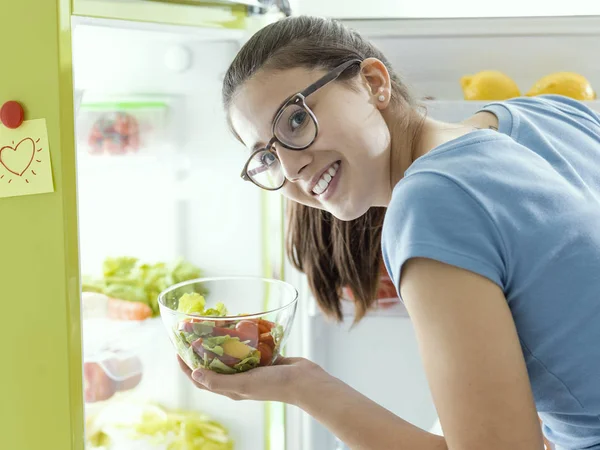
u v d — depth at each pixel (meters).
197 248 1.65
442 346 0.77
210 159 1.60
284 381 1.00
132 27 1.11
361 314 1.41
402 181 0.84
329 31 1.04
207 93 1.57
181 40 1.42
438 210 0.78
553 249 0.81
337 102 0.99
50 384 1.00
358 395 0.96
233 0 1.29
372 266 1.36
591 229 0.84
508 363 0.76
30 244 0.99
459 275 0.77
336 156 1.00
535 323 0.83
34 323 1.00
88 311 1.56
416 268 0.79
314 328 1.78
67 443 1.01
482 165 0.83
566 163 0.92
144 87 1.57
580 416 0.91
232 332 1.03
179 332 1.05
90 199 1.62
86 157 1.60
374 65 1.02
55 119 0.95
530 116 1.02
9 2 0.95
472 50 1.76
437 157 0.85
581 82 1.62
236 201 1.61
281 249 1.66
